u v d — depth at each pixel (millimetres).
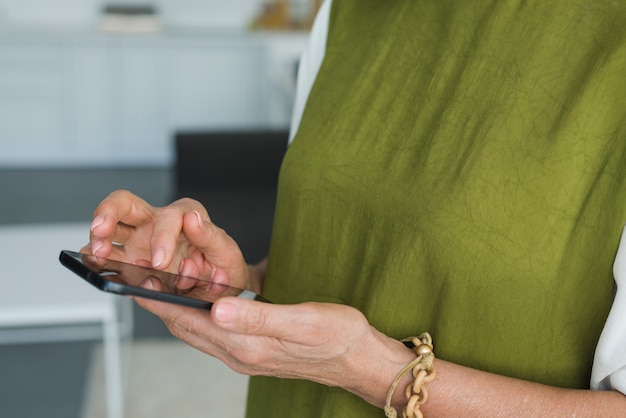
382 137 1035
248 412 1248
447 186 935
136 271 886
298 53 7031
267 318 789
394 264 968
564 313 881
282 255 1152
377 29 1099
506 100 916
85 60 6887
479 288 907
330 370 877
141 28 7086
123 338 3719
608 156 851
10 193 6297
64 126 6977
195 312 838
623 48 847
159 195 6418
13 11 7379
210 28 7594
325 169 1075
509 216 893
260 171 4145
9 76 6840
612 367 829
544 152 879
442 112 977
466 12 988
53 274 2865
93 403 3199
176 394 3289
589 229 858
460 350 934
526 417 867
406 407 875
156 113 7051
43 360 3566
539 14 919
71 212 5945
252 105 7098
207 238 1005
